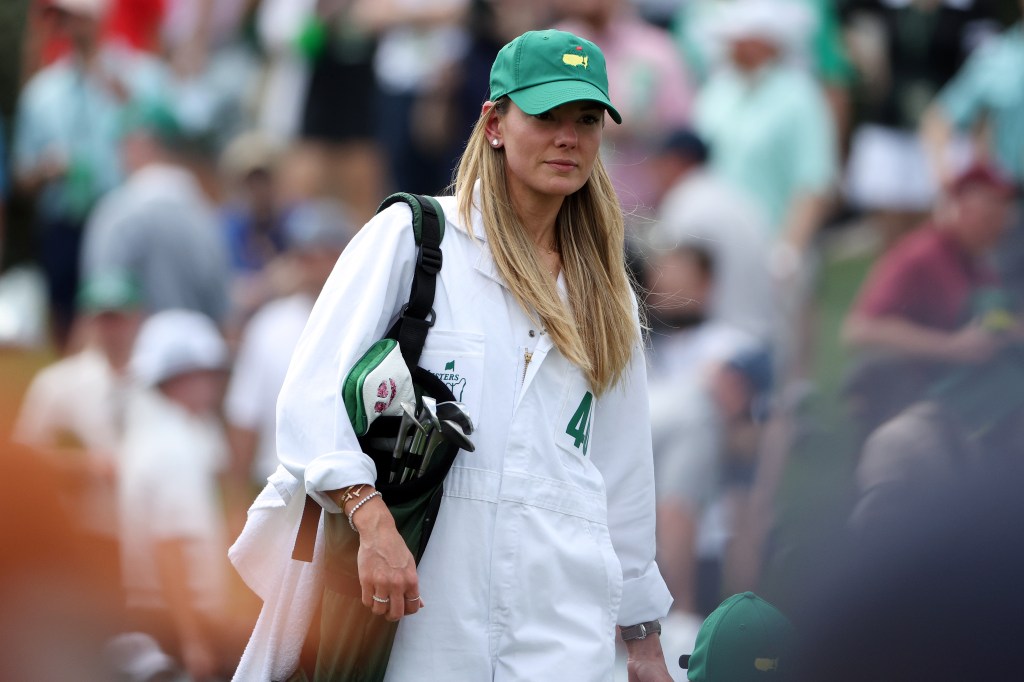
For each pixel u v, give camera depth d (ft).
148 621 70.74
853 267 103.35
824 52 107.45
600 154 39.29
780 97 101.96
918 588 33.45
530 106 36.29
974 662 33.01
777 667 38.63
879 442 55.06
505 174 37.81
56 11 109.50
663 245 85.10
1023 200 101.04
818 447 78.13
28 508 63.72
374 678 35.17
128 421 75.41
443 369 36.22
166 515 72.13
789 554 57.26
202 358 76.02
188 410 75.41
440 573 35.76
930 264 84.94
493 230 37.14
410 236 36.78
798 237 100.94
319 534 36.32
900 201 107.76
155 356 76.07
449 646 35.55
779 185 102.12
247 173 106.83
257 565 37.11
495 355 36.55
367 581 33.83
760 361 82.48
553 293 37.29
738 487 79.46
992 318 78.18
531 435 36.58
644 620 40.52
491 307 36.81
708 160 99.96
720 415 79.41
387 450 35.32
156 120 104.01
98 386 79.92
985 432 55.77
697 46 109.81
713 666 39.04
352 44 108.06
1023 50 106.63
